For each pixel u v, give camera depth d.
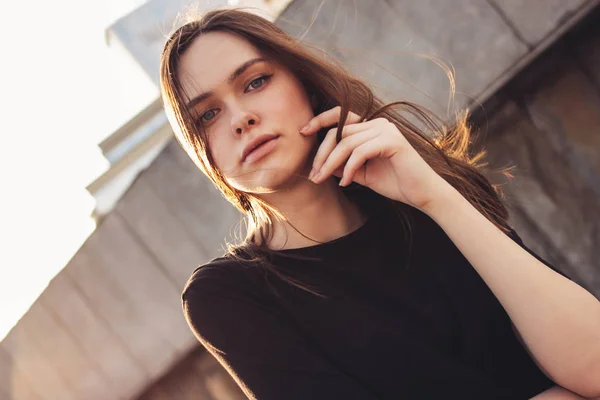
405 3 2.85
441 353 0.92
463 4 2.84
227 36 0.91
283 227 0.99
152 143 4.58
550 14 2.79
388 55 2.88
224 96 0.89
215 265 0.98
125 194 3.25
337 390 0.88
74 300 3.45
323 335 0.94
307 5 2.89
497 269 0.85
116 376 3.46
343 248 0.98
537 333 0.83
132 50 5.38
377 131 0.89
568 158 2.94
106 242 3.32
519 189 2.99
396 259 0.98
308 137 0.92
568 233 2.96
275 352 0.92
